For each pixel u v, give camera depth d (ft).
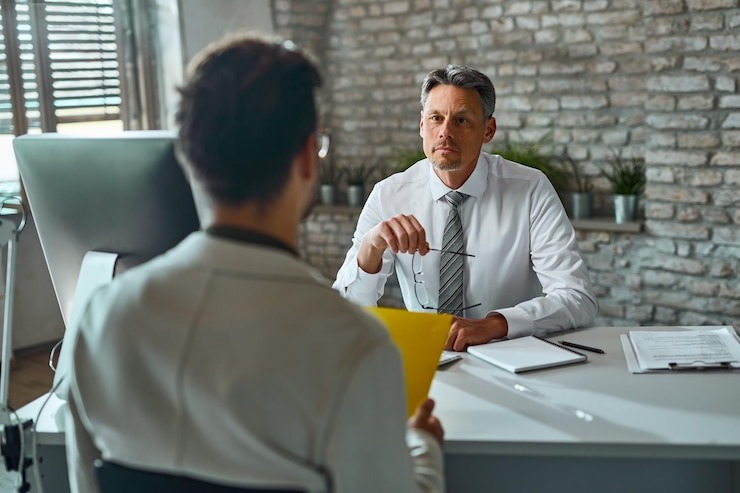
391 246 7.16
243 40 3.36
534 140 16.55
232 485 3.25
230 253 3.24
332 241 18.75
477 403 5.51
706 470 5.75
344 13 18.66
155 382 3.22
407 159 17.17
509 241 8.21
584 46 15.71
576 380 5.91
